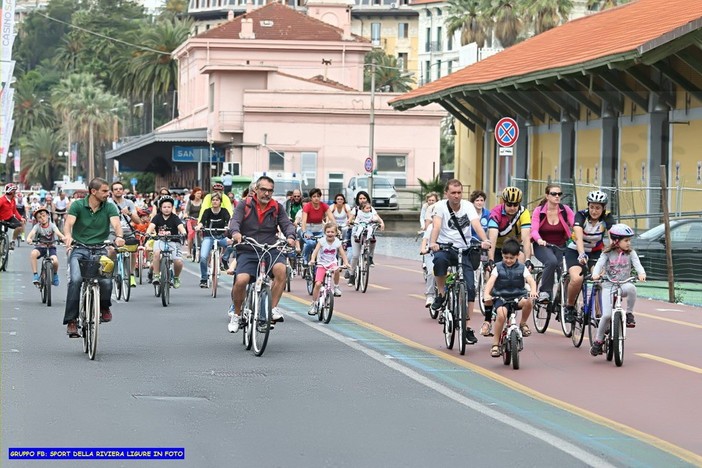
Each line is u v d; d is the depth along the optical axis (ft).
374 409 68.85
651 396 75.00
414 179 418.72
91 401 70.08
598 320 92.32
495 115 268.00
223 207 147.95
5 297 141.79
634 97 195.93
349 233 157.48
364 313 125.80
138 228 161.99
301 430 62.39
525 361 89.76
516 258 86.84
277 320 94.38
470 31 464.24
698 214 169.78
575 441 60.54
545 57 222.48
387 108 417.28
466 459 55.77
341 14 565.53
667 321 118.42
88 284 89.66
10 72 253.24
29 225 387.55
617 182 197.26
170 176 543.39
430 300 118.52
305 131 416.26
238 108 427.33
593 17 261.85
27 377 78.84
